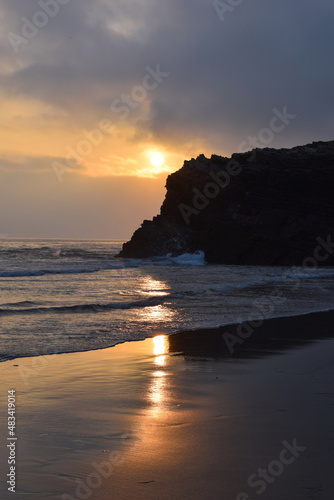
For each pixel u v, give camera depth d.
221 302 20.84
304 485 4.34
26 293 24.56
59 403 7.02
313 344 12.21
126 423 6.12
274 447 5.27
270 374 9.06
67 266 50.03
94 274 41.03
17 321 14.84
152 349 11.43
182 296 23.11
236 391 7.79
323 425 6.04
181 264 62.22
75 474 4.60
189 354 10.92
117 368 9.47
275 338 12.96
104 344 11.86
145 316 16.52
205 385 8.20
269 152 69.50
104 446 5.30
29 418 6.28
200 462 4.86
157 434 5.70
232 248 64.31
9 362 9.74
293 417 6.37
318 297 23.52
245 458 4.94
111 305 18.78
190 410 6.73
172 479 4.47
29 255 75.75
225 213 66.62
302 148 75.56
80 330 13.63
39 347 11.27
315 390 7.88
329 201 66.00
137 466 4.76
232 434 5.69
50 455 5.04
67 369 9.29
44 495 4.18
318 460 4.89
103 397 7.39
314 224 63.84
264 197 66.19
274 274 42.44
